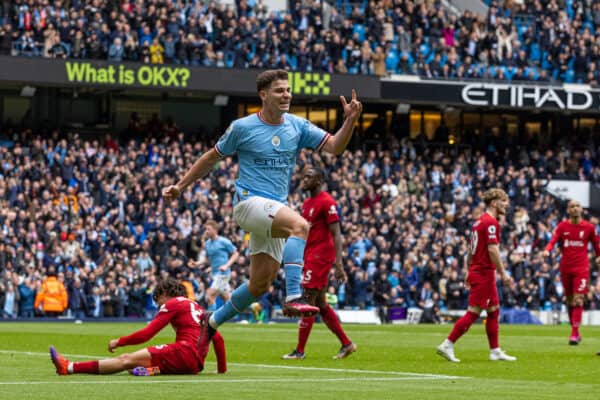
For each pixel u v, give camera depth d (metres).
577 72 69.94
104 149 58.88
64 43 59.78
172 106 69.19
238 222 16.23
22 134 60.81
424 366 20.78
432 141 71.00
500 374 19.09
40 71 58.91
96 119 67.44
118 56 60.22
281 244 16.19
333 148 16.22
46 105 65.81
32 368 18.77
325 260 22.39
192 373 17.06
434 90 66.44
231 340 30.80
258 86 16.23
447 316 56.59
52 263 51.34
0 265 50.28
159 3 62.44
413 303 56.81
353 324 51.91
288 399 13.39
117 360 16.70
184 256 53.97
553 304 59.06
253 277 16.36
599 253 31.44
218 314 16.78
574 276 31.09
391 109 71.50
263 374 17.77
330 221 22.36
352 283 55.97
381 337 34.59
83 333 34.97
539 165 70.00
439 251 59.06
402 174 64.44
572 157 71.75
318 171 22.41
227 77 62.28
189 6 63.66
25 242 51.75
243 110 70.06
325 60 64.94
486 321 22.77
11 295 49.78
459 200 64.19
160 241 54.31
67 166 56.56
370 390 14.88
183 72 61.47
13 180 54.66
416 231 59.78
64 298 50.78
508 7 72.12
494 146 71.12
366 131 71.25
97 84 59.84
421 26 68.62
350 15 68.25
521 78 68.25
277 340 30.86
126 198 56.47
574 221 30.95
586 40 70.62
